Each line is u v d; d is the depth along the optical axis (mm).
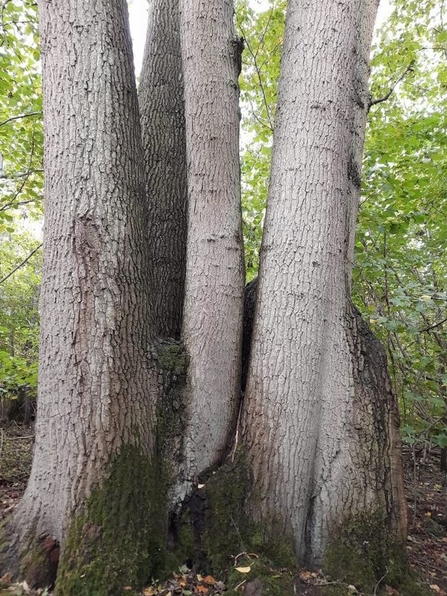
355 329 3045
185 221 4129
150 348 2908
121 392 2629
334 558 2631
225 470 2771
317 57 3064
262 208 6555
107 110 2828
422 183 4883
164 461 2770
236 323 3037
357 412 2879
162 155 4230
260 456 2738
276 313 2885
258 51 6703
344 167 3078
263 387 2824
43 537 2500
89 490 2488
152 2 4664
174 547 2613
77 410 2557
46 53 2855
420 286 4426
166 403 2865
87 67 2805
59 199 2727
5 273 11016
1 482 4777
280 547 2588
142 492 2533
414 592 2580
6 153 6375
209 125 3080
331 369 2914
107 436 2551
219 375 2930
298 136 3023
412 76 7297
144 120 4336
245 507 2682
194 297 3029
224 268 3027
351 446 2832
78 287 2635
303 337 2832
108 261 2697
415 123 5316
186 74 3184
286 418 2748
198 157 3092
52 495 2551
